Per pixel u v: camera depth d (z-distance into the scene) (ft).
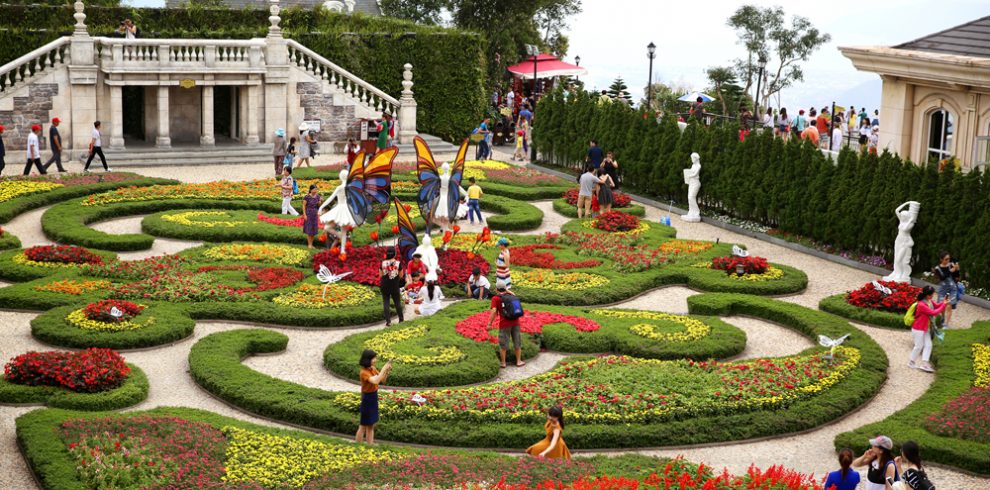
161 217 109.29
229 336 75.00
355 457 55.98
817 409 65.87
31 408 63.62
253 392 65.31
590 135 145.38
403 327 78.38
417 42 169.68
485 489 51.19
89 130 141.08
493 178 136.87
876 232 102.12
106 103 141.69
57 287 84.12
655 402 64.90
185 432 57.77
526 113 172.65
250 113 149.38
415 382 68.80
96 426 57.93
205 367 69.05
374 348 73.41
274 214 114.11
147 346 74.79
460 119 174.40
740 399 65.92
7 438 59.26
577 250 104.12
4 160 133.49
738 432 63.26
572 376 69.56
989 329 81.46
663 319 82.69
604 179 118.73
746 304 87.51
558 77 236.02
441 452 57.67
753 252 108.78
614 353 77.51
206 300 83.46
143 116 153.99
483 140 152.46
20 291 82.79
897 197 99.96
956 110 109.81
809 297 92.89
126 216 112.98
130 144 148.05
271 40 148.56
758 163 116.78
